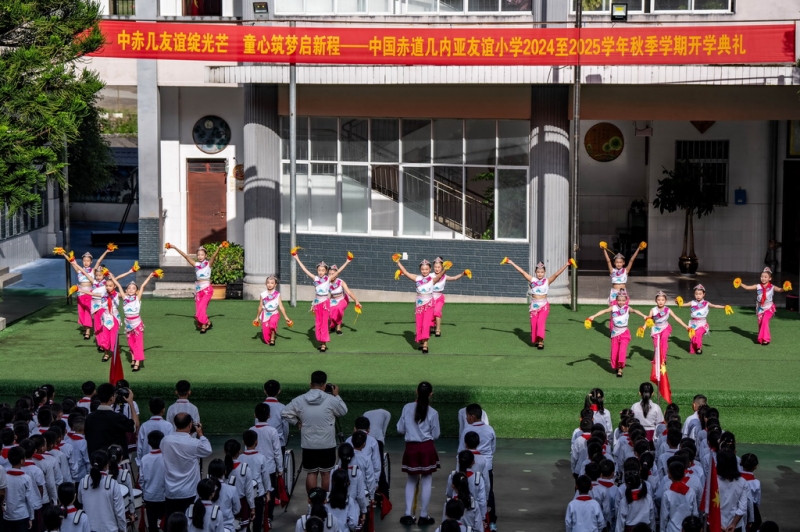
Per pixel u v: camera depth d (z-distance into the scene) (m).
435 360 19.86
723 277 28.86
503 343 21.27
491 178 25.47
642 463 12.31
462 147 25.53
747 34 22.53
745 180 29.58
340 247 26.38
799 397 17.06
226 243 22.47
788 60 22.45
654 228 30.03
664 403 17.14
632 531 11.33
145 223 29.86
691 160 29.73
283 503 13.80
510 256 25.41
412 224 26.03
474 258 25.59
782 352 20.52
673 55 22.81
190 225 31.30
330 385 13.98
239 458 12.27
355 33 23.70
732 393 17.25
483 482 11.85
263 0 25.53
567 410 17.44
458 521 10.54
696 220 29.86
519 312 24.41
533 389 17.47
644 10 24.31
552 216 24.94
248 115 26.05
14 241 32.16
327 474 13.47
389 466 14.45
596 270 30.30
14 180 19.72
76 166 37.81
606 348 20.89
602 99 25.00
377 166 26.08
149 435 12.38
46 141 21.59
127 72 29.44
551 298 25.23
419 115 25.53
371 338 21.78
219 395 17.58
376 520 13.61
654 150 29.81
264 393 17.52
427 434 13.41
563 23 23.59
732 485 12.01
